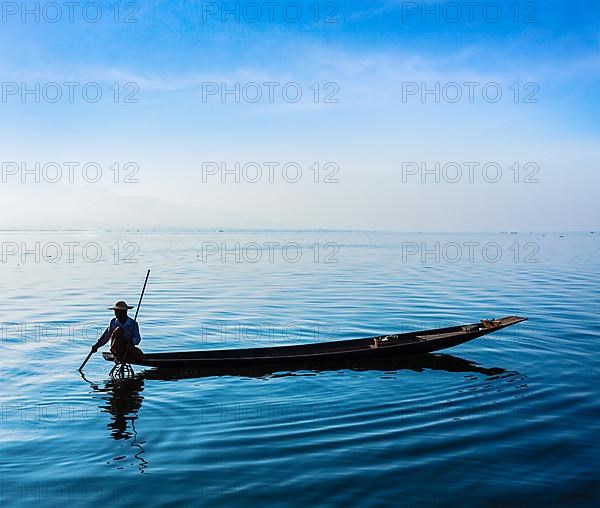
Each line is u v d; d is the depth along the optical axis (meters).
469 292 23.19
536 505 5.72
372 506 5.71
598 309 18.44
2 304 20.12
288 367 11.35
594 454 6.90
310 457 6.84
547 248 71.62
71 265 40.91
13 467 6.58
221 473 6.42
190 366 11.15
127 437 7.49
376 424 7.97
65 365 11.32
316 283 27.25
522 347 12.85
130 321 10.78
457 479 6.27
